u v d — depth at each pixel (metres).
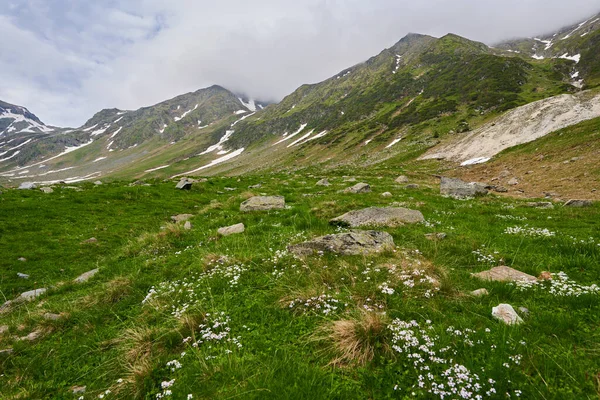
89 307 8.37
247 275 8.74
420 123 132.00
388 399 4.24
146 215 21.44
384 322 5.57
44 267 13.02
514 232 12.52
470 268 8.83
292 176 49.12
